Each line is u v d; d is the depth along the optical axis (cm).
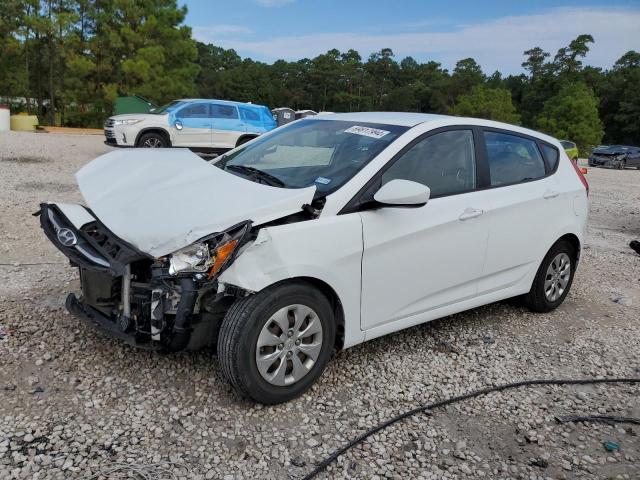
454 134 421
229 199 323
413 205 334
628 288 611
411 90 11456
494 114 7231
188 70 3578
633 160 3111
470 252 413
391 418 326
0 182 1016
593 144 6078
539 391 370
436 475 280
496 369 396
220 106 1594
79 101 3631
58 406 309
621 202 1400
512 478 282
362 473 278
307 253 318
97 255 311
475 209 411
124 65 3269
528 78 10800
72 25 3375
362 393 350
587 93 6347
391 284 367
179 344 305
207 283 289
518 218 446
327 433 307
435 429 319
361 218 346
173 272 289
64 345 373
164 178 366
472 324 475
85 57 3438
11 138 2086
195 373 352
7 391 318
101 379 338
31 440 279
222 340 307
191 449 284
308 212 334
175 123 1523
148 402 319
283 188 348
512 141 468
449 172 410
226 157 454
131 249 304
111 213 335
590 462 298
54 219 339
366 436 305
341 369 378
